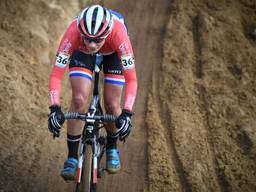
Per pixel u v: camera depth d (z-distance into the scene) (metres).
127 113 14.37
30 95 22.53
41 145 19.64
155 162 19.52
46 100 22.81
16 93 21.83
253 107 23.41
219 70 25.83
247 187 18.47
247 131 21.41
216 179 18.97
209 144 20.84
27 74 23.73
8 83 22.06
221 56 27.20
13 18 26.75
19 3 27.77
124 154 20.11
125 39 15.43
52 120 13.88
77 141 15.99
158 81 25.05
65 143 20.36
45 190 17.33
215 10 31.39
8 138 19.30
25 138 19.69
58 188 17.62
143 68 26.19
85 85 15.48
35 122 20.95
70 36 15.13
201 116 22.64
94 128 14.56
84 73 15.55
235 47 27.98
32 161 18.58
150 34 29.19
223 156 20.09
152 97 23.86
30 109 21.59
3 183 16.95
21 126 20.25
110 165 16.44
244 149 20.58
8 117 20.42
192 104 23.39
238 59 27.03
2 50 24.25
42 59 25.56
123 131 14.16
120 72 16.14
